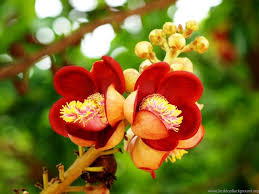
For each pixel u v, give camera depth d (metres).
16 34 0.78
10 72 0.68
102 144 0.32
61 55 0.81
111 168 0.35
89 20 0.84
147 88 0.35
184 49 0.37
